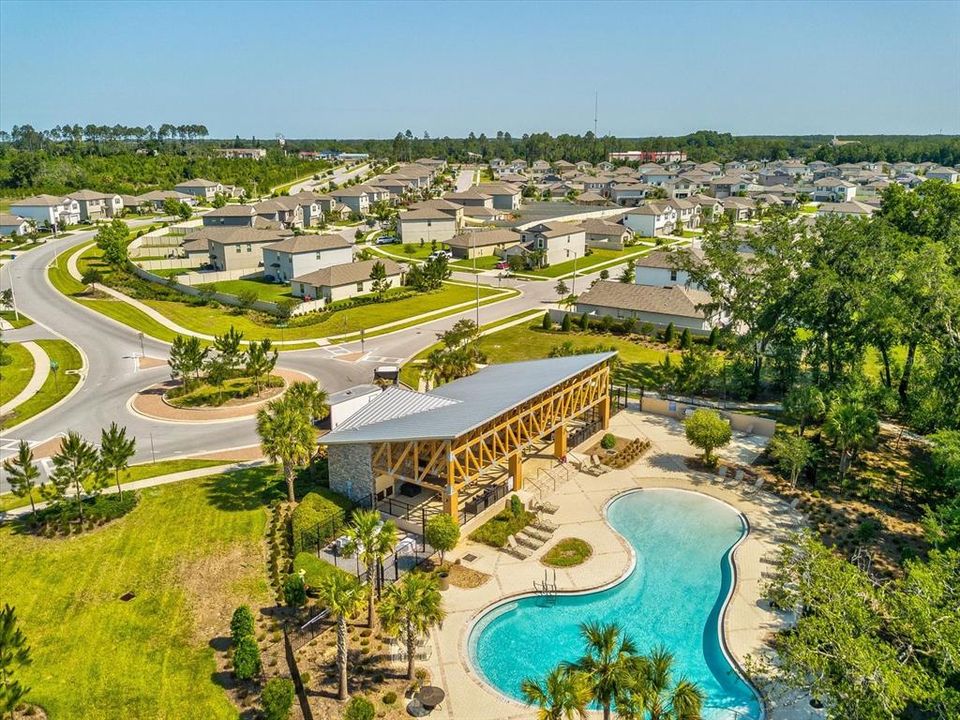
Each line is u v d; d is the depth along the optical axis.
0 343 66.75
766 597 31.84
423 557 35.06
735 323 65.94
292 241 106.00
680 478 44.69
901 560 35.19
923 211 91.62
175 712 25.38
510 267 118.31
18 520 38.94
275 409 40.09
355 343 76.12
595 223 144.25
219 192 184.50
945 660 21.98
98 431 52.00
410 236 140.88
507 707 25.58
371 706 24.14
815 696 23.12
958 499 32.91
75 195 157.50
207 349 60.97
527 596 32.31
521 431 41.28
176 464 46.09
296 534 35.25
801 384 53.34
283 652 28.34
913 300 46.22
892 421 53.62
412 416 40.34
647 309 82.88
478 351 69.19
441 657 28.25
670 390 61.56
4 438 50.88
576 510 40.44
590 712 25.25
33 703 25.70
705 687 27.05
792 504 40.97
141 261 118.06
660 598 32.81
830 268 52.22
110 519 38.69
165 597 32.00
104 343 73.50
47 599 31.88
